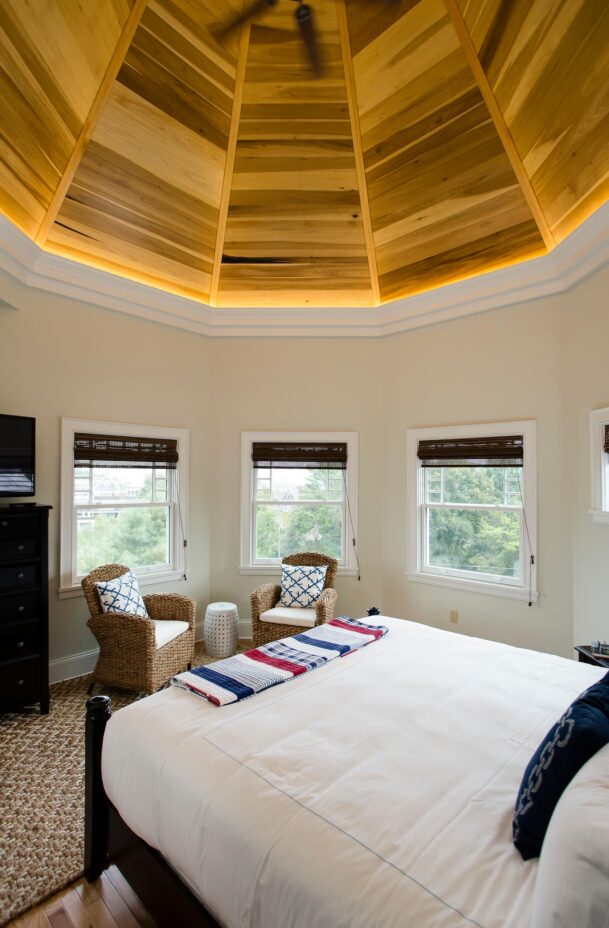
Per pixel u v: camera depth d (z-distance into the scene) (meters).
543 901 0.86
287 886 1.10
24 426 3.28
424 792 1.33
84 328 3.91
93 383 3.96
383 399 4.62
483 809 1.27
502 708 1.82
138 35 2.85
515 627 3.87
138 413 4.22
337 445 4.64
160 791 1.48
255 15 2.87
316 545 4.72
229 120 3.47
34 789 2.39
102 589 3.43
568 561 3.63
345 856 1.11
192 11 2.80
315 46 3.04
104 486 4.07
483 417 4.07
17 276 3.45
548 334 3.75
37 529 3.14
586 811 0.87
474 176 3.53
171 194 3.79
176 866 1.41
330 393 4.66
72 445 3.81
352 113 3.41
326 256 4.35
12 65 2.57
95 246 3.82
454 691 1.97
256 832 1.21
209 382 4.71
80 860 1.95
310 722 1.71
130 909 1.74
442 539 4.35
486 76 3.01
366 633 2.69
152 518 4.38
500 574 4.01
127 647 3.31
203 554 4.67
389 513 4.58
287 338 4.68
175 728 1.67
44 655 3.15
